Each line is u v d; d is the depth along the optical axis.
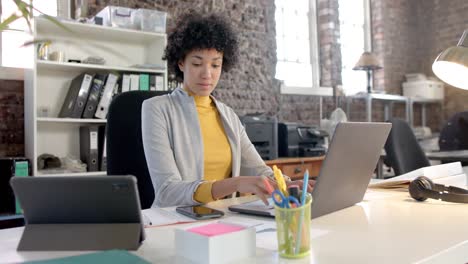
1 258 0.79
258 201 1.30
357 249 0.81
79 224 0.85
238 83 4.37
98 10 3.42
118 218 0.84
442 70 1.76
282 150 3.66
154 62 3.41
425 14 6.31
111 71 3.18
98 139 3.03
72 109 2.94
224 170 1.67
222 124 1.71
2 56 3.06
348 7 5.86
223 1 4.27
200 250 0.76
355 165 1.16
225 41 1.64
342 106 5.35
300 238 0.77
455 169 1.64
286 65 5.18
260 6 4.60
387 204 1.28
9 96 3.06
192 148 1.57
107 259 0.71
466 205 1.25
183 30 1.64
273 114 4.68
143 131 1.54
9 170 2.69
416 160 2.60
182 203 1.31
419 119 6.29
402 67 6.18
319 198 1.07
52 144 3.09
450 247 0.82
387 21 6.02
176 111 1.59
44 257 0.79
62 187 0.83
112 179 0.81
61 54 2.90
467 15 5.88
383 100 5.77
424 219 1.07
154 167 1.46
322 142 3.84
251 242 0.79
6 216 2.56
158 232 0.98
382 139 1.25
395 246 0.83
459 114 3.83
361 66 4.89
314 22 5.44
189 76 1.64
